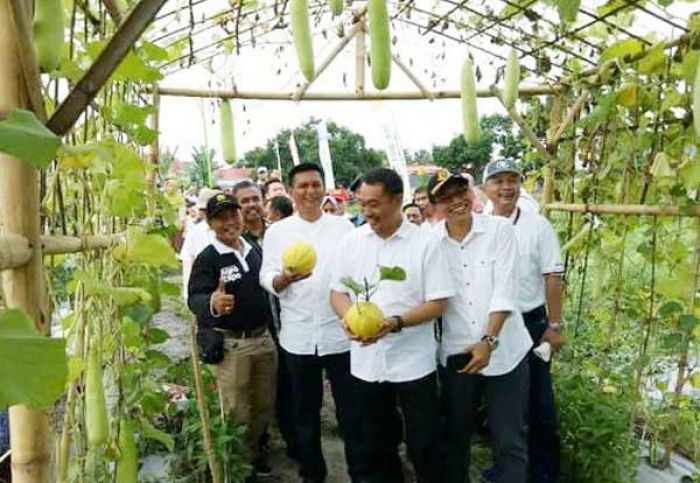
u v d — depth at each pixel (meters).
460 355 3.51
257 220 5.33
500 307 3.36
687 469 4.22
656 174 3.62
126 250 2.15
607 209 4.20
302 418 4.21
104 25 2.15
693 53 2.95
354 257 3.61
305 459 4.22
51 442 1.29
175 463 4.19
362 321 3.18
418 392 3.48
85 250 1.82
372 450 3.74
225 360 4.21
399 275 3.10
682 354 3.94
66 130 1.17
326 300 4.08
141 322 2.20
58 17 1.21
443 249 3.54
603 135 4.36
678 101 3.50
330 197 7.84
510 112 4.86
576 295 6.50
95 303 2.10
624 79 3.93
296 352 4.12
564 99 4.98
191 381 4.93
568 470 4.18
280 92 4.96
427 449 3.54
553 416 3.95
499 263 3.46
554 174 5.11
